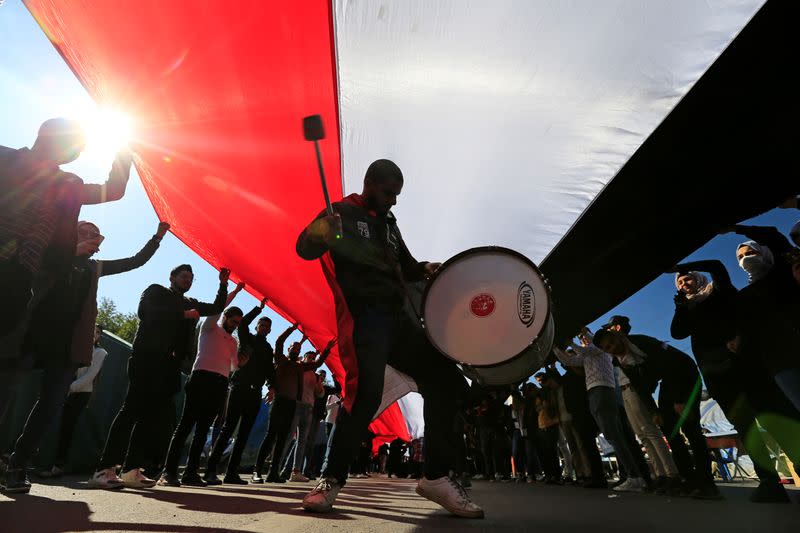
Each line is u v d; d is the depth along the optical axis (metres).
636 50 2.56
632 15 2.37
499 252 1.92
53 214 2.04
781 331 2.51
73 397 4.73
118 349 6.39
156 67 2.65
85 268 2.96
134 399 3.24
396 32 2.57
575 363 5.00
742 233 2.91
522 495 3.67
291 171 3.50
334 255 2.08
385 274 2.09
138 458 3.34
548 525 1.71
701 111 2.81
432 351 2.13
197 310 3.91
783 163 2.75
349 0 2.38
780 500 2.84
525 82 2.86
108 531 1.37
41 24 2.52
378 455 15.97
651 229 3.76
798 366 2.44
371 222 2.16
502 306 1.85
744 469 7.10
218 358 4.07
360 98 3.11
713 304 3.19
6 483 2.57
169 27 2.43
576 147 3.35
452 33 2.57
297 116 3.03
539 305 1.79
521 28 2.50
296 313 5.56
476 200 4.16
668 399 3.56
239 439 4.47
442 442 2.04
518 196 4.01
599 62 2.66
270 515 1.85
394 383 3.63
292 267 4.50
